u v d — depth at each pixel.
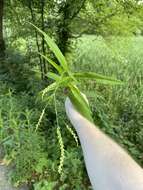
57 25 6.71
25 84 6.14
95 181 0.93
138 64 7.91
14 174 3.51
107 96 5.71
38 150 3.62
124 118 5.21
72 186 3.33
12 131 4.16
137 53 9.16
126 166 0.90
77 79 1.40
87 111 1.34
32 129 3.84
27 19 7.05
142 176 0.87
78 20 6.78
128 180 0.87
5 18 8.02
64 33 6.83
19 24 7.16
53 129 4.23
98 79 1.39
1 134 4.08
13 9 7.45
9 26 7.99
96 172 0.94
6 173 3.62
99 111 4.77
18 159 3.52
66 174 3.38
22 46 7.95
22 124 4.01
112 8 6.85
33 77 6.13
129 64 7.69
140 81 6.48
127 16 6.83
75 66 7.27
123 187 0.86
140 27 7.05
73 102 1.34
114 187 0.87
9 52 7.55
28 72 6.59
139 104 5.52
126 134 4.69
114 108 5.38
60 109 4.43
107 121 4.71
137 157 4.16
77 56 7.35
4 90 5.69
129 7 6.74
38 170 3.46
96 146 1.00
